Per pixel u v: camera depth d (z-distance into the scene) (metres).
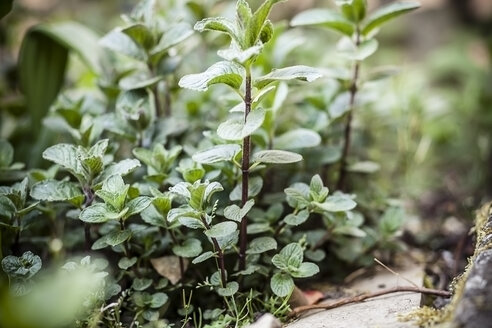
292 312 1.00
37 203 0.98
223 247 0.98
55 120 1.11
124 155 1.15
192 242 0.99
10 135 1.23
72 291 0.85
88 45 1.21
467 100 1.51
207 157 0.95
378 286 1.06
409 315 0.94
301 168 1.12
